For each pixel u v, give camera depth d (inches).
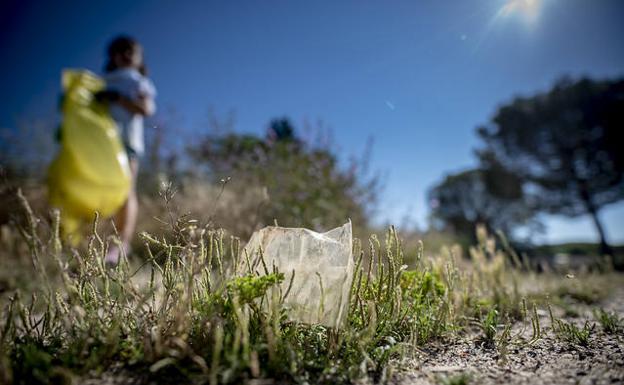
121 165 125.4
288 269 51.7
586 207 914.1
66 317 47.1
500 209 929.5
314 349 49.1
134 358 43.2
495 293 89.4
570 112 919.0
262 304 47.7
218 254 50.9
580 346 59.5
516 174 960.3
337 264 49.1
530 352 57.6
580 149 911.7
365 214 199.8
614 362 50.3
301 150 211.8
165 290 50.6
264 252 54.1
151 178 216.7
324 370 44.6
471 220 932.6
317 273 46.5
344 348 49.8
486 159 989.2
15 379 39.4
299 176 190.9
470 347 60.4
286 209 173.3
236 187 185.0
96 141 122.0
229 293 46.4
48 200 118.9
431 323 64.7
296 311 47.9
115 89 135.9
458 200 966.4
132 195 142.8
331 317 47.0
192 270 46.8
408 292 61.7
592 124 901.2
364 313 54.9
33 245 45.5
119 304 49.4
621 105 870.4
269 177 187.0
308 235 52.4
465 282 78.1
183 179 199.0
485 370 50.0
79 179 117.9
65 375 39.1
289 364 43.8
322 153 208.4
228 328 46.3
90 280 49.9
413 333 55.9
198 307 47.9
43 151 203.2
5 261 113.7
